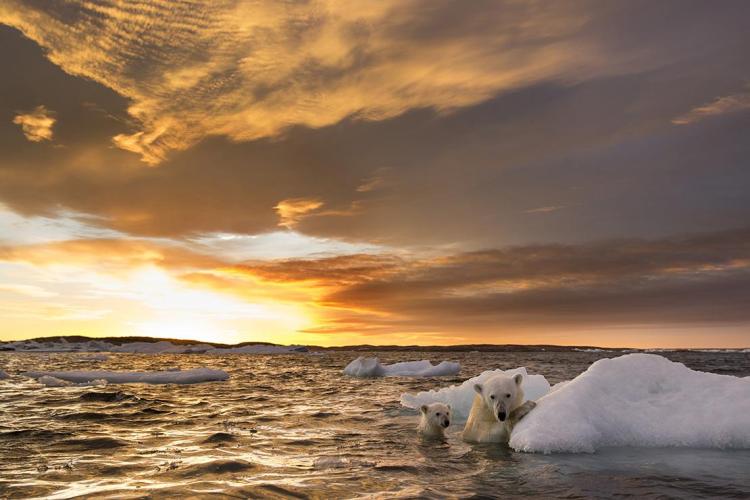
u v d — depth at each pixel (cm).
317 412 1098
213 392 1628
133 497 432
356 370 2572
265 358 6669
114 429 855
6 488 470
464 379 2261
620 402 694
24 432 818
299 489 459
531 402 705
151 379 2097
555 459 581
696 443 629
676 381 730
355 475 518
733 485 468
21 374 2356
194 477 507
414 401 1143
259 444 711
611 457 585
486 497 435
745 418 632
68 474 526
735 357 6381
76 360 4856
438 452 646
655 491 452
